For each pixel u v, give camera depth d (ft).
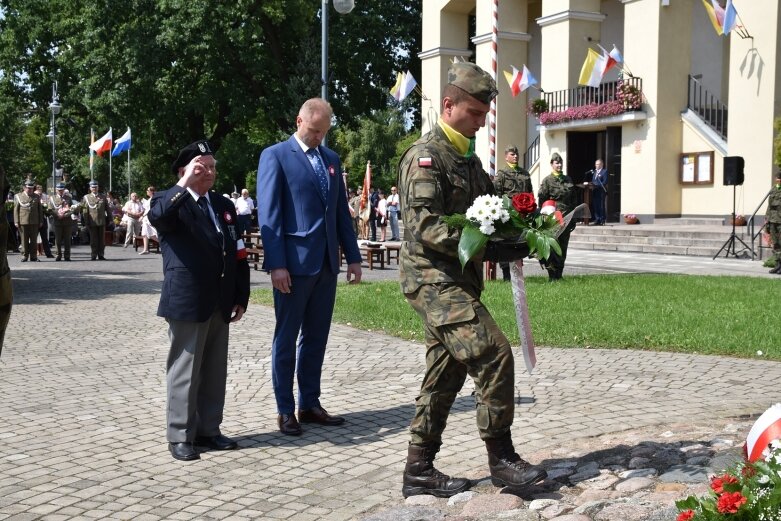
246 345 28.14
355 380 22.52
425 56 110.42
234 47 117.70
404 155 12.68
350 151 219.61
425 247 12.46
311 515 12.79
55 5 131.03
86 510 13.07
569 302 35.22
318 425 18.04
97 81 119.96
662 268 55.98
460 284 12.38
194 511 13.00
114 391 21.47
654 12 81.15
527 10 105.70
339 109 126.00
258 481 14.44
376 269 61.16
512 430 16.94
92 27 118.11
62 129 148.15
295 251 17.26
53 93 128.77
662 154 82.12
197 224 15.64
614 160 87.66
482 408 12.26
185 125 129.59
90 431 17.70
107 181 179.93
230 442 16.47
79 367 24.64
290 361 17.43
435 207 12.17
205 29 111.96
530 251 11.74
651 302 35.19
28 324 33.42
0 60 134.51
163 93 121.49
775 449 9.76
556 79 91.76
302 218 17.39
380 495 13.62
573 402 19.38
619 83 84.28
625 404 19.08
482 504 12.10
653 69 81.66
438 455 15.60
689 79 82.94
